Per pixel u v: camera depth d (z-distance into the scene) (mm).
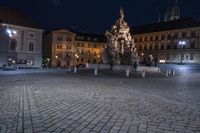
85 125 7355
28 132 6570
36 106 10156
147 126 7375
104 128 7070
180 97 13898
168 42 97125
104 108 9984
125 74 36875
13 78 26000
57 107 10031
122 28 49344
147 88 18609
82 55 104938
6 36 70312
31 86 17953
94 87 18188
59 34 96500
